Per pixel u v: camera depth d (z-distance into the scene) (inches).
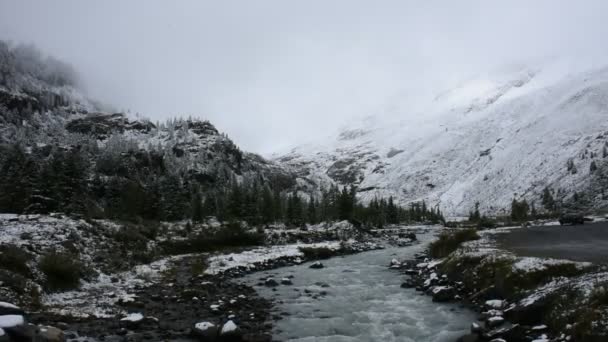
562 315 513.0
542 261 733.9
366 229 3095.5
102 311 711.1
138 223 2075.5
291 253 1752.0
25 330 439.5
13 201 2406.5
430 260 1368.1
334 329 647.8
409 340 588.1
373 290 960.9
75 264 922.1
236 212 3129.9
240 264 1429.6
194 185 4419.3
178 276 1182.3
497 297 735.7
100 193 3725.4
